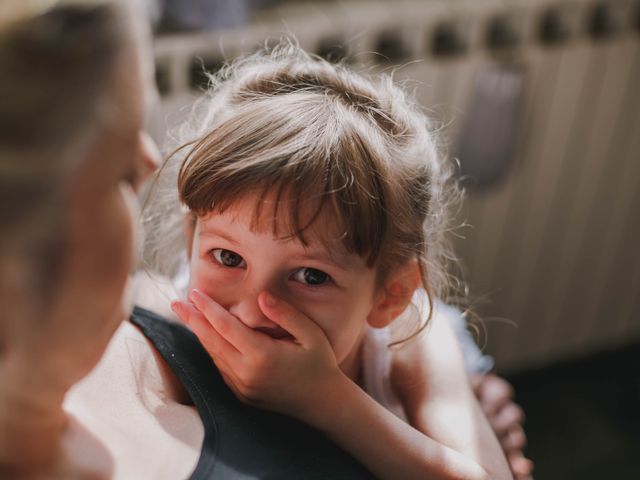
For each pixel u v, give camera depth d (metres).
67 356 0.40
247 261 0.68
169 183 0.86
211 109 0.84
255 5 1.47
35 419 0.44
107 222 0.37
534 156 1.89
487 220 1.94
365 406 0.70
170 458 0.58
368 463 0.70
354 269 0.70
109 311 0.40
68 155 0.34
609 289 2.28
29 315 0.37
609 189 2.05
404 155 0.78
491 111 1.67
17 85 0.33
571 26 1.74
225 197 0.66
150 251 0.90
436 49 1.65
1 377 0.41
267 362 0.66
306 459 0.64
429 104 1.67
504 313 2.17
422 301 0.88
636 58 1.84
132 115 0.36
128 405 0.62
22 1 0.34
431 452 0.72
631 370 2.39
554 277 2.16
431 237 0.86
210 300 0.67
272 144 0.68
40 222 0.34
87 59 0.34
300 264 0.68
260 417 0.67
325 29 1.48
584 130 1.91
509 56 1.70
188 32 1.38
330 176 0.67
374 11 1.53
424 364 0.92
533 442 2.18
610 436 2.21
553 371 2.37
